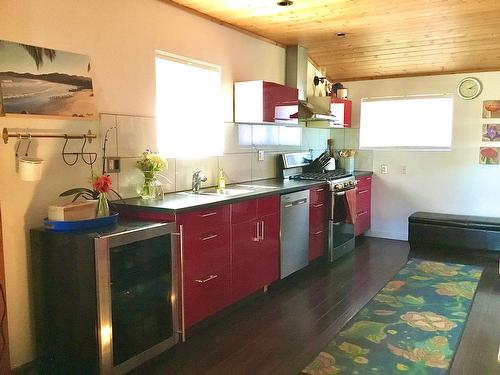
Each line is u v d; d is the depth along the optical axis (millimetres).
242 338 2943
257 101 4012
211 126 3967
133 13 3080
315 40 4637
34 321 2553
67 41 2643
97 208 2576
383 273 4379
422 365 2586
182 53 3525
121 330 2418
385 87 5797
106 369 2309
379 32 4285
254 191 3643
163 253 2648
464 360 2648
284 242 3953
